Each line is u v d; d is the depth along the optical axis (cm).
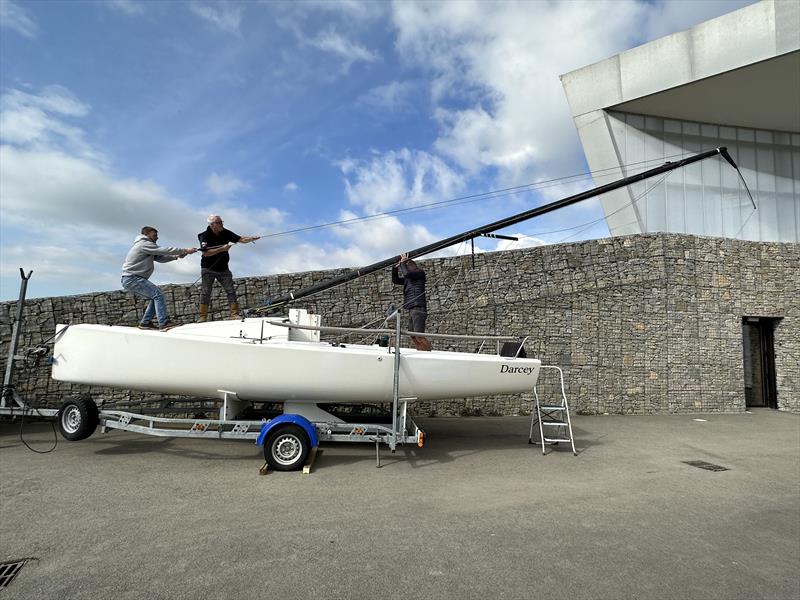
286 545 321
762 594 277
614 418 943
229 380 537
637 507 423
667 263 1053
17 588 260
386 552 315
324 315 905
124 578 273
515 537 347
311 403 560
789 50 1212
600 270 1021
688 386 1045
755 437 779
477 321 966
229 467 510
